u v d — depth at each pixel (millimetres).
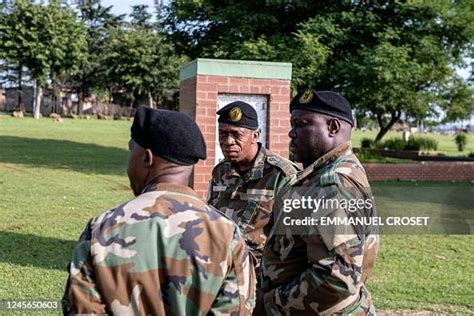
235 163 3230
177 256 1604
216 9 15398
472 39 15891
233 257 1671
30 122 35906
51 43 46062
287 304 2162
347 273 2039
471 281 5898
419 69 14664
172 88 52469
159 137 1752
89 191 11539
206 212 1714
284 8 15055
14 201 9875
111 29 54844
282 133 6051
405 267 6402
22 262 5945
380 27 15047
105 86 55438
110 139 27125
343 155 2322
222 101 5930
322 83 14742
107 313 1559
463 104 22453
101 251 1587
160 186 1745
